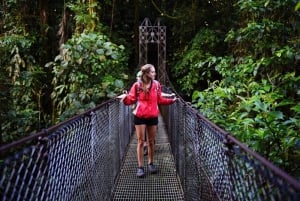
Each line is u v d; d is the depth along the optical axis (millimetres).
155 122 3383
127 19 11727
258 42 3662
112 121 3096
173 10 10797
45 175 1301
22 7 7637
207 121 1747
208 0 9484
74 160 1705
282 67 3400
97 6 7250
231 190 1364
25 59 7020
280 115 2199
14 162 1062
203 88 9234
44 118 6594
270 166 909
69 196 1606
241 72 3777
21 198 1127
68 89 5828
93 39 5723
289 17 3590
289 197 815
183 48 10359
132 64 11938
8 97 5250
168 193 2998
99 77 5633
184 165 2838
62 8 8172
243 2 3627
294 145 2092
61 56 5629
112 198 2920
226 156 1420
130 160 4105
